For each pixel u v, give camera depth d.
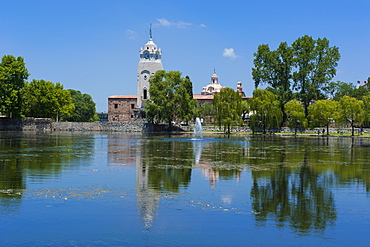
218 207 22.42
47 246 16.80
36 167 36.66
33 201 23.19
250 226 19.33
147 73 173.50
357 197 25.05
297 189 27.28
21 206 22.14
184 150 56.53
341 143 77.69
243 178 31.50
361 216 21.02
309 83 132.25
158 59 174.62
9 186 27.36
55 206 22.22
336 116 111.69
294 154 51.84
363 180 30.91
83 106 196.75
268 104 117.25
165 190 26.59
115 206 22.36
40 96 141.88
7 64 121.00
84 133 120.75
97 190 26.33
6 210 21.38
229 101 120.69
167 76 133.38
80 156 46.56
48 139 81.69
